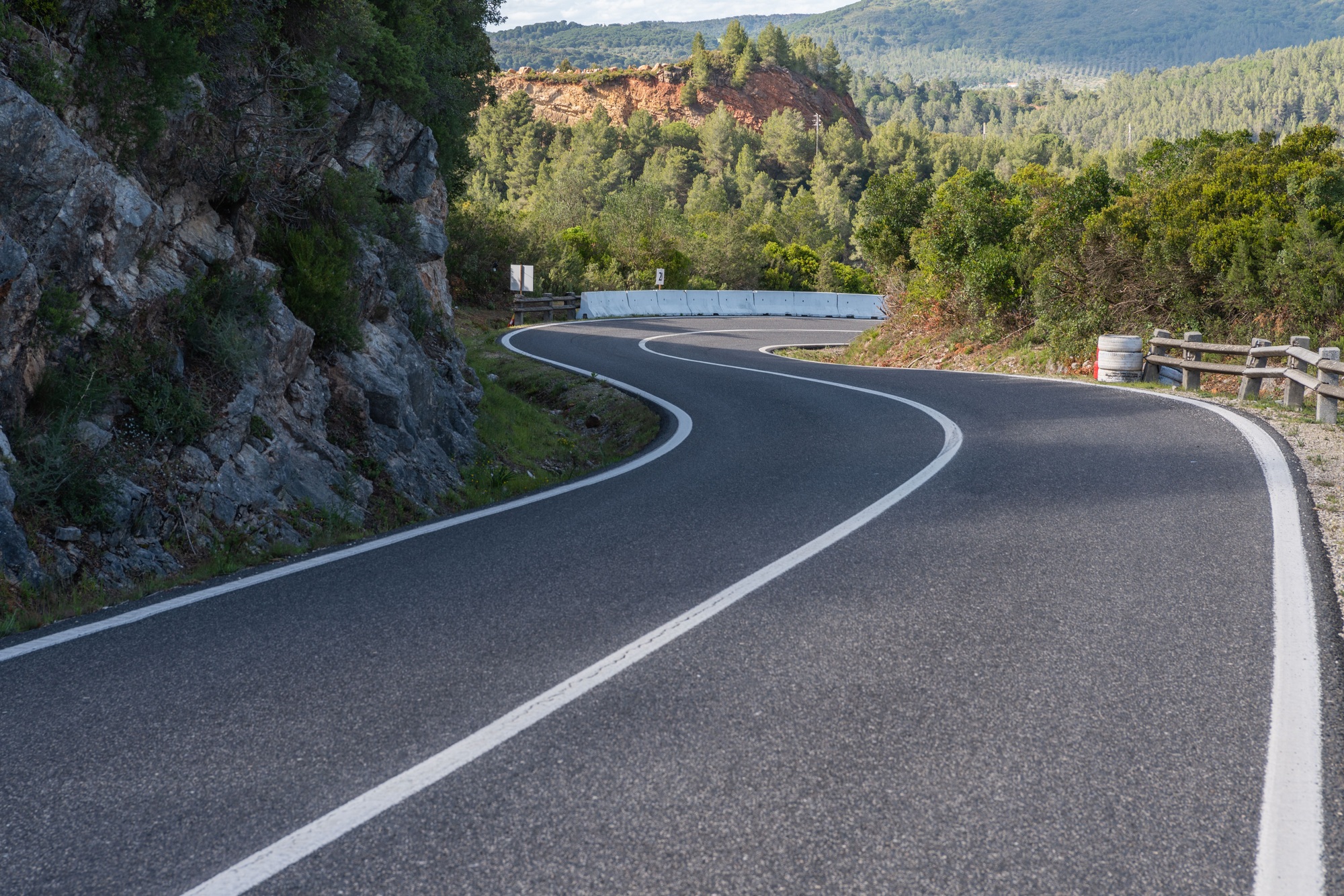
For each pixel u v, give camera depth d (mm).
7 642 4859
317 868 2744
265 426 8508
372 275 11555
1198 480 7734
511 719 3711
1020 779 3193
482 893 2615
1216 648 4301
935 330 25250
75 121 7754
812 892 2602
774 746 3447
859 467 9094
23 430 6641
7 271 6492
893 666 4168
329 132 11211
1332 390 10305
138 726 3732
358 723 3701
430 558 6328
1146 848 2801
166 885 2684
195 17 9023
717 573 5668
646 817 2979
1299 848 2793
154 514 6969
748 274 63812
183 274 8594
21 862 2803
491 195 153875
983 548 6016
